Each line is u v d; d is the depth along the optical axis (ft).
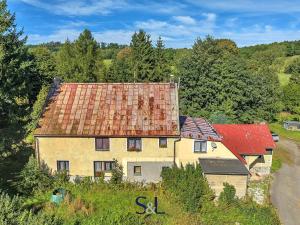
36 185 94.43
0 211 48.65
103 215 79.10
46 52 243.60
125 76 232.94
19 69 116.47
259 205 93.50
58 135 100.73
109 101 110.11
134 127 102.27
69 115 106.22
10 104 118.73
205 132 106.73
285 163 140.26
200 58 177.47
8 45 118.21
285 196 105.70
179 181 92.63
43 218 52.60
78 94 112.68
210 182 95.35
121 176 101.40
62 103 109.91
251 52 468.34
